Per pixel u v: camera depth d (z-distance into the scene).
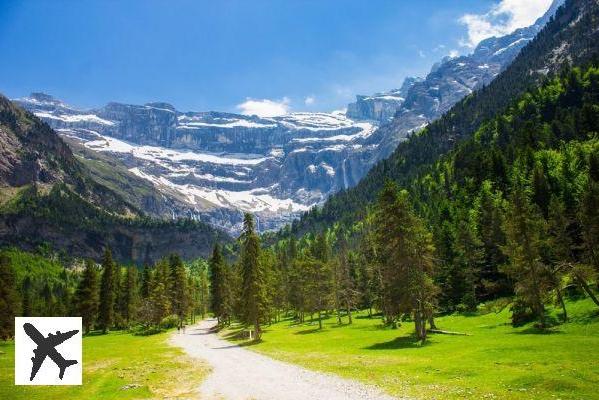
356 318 97.69
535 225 50.12
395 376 30.67
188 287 122.38
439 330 55.53
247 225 74.62
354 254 143.12
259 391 29.19
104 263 109.75
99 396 29.86
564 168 105.25
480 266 84.19
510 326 53.72
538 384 24.17
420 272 51.50
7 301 87.69
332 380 31.38
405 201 54.28
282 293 116.31
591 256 60.84
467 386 25.64
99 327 110.88
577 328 45.03
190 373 38.84
